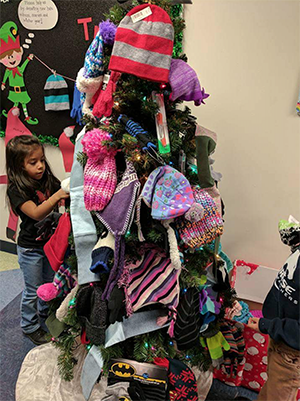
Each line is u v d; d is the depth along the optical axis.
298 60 1.44
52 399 1.48
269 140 1.61
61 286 1.34
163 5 1.04
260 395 1.39
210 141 1.26
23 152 1.52
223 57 1.53
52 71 1.92
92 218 1.19
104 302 1.16
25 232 1.63
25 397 1.49
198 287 1.33
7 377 1.63
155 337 1.30
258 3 1.41
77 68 1.86
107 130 1.10
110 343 1.20
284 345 1.15
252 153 1.66
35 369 1.60
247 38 1.47
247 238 1.85
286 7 1.38
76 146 1.28
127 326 1.23
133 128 1.05
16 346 1.80
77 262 1.24
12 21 1.87
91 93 1.23
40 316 1.71
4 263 2.46
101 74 1.16
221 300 1.44
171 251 1.07
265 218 1.78
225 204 1.81
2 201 2.43
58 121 2.05
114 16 1.07
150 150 1.00
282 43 1.44
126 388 1.18
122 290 1.14
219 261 1.42
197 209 1.03
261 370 1.52
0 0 1.84
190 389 1.25
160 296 1.16
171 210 0.99
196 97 1.06
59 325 1.40
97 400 1.48
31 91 2.02
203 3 1.47
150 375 1.20
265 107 1.56
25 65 1.96
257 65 1.50
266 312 1.24
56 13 1.77
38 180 1.64
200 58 1.57
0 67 2.03
